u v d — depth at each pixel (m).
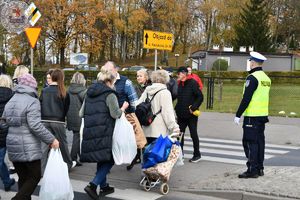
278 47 87.50
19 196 5.50
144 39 14.25
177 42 82.56
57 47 53.50
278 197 6.13
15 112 5.47
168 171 6.52
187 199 6.45
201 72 45.31
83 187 7.18
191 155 10.01
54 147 5.57
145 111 6.70
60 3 50.97
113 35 71.25
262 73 7.07
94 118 6.09
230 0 73.88
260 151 7.19
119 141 6.14
